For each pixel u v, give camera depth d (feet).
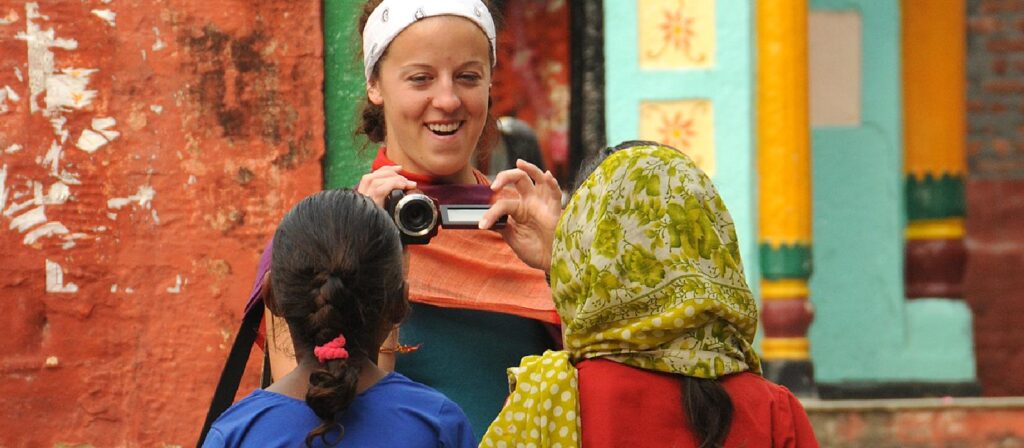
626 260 10.50
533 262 13.74
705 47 28.17
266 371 12.92
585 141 29.84
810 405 27.68
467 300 14.05
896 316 35.63
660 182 10.68
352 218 10.25
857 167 35.73
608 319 10.60
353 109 20.39
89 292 19.72
